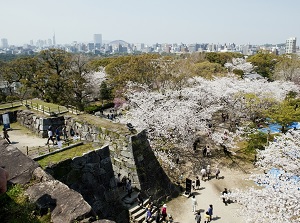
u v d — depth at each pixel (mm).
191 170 19500
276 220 10477
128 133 14039
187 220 13703
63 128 15219
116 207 12469
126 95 27641
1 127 16562
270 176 12805
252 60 54969
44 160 11266
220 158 21547
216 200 15688
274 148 15266
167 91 26219
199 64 42031
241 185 17422
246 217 12289
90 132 15000
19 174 5168
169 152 19172
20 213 4191
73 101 29984
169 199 15289
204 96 25000
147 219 12555
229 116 29062
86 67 33188
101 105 37875
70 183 10945
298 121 21906
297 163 13484
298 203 10531
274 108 24906
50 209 4301
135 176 13547
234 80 32500
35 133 15805
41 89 28422
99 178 12211
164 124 19281
